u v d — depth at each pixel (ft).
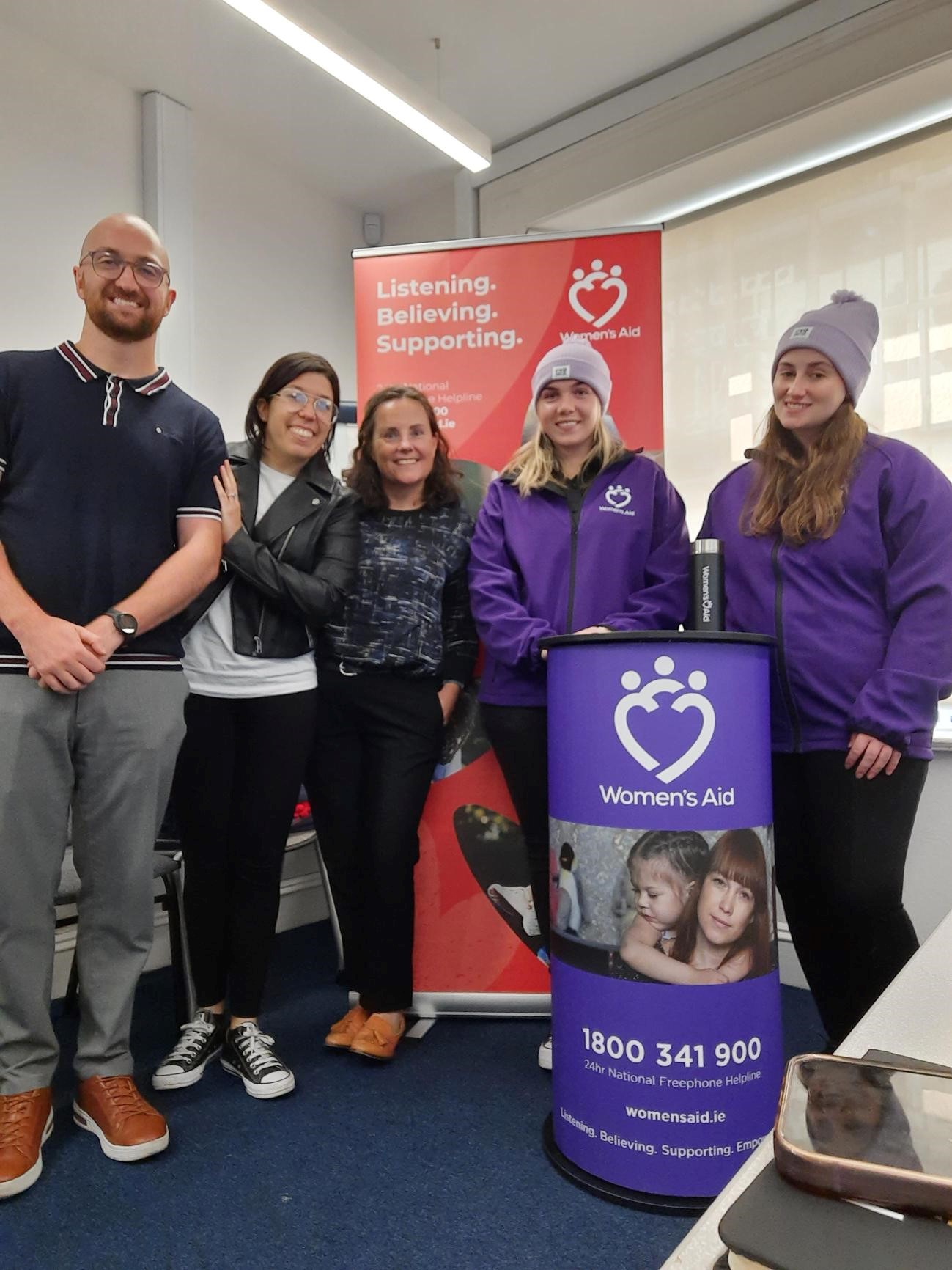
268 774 6.37
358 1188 5.04
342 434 10.87
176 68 10.10
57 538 5.25
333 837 7.04
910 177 9.08
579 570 6.54
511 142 11.87
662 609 6.27
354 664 6.88
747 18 9.57
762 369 10.09
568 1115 5.14
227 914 6.60
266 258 12.01
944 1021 1.90
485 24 9.61
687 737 4.76
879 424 9.09
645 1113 4.76
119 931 5.55
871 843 5.34
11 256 9.25
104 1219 4.75
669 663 4.78
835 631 5.50
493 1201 4.90
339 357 13.11
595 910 4.94
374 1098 6.18
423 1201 4.91
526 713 6.55
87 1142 5.56
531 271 7.79
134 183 10.46
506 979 7.66
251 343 11.81
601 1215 4.75
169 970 9.18
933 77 8.68
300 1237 4.58
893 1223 1.15
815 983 5.96
